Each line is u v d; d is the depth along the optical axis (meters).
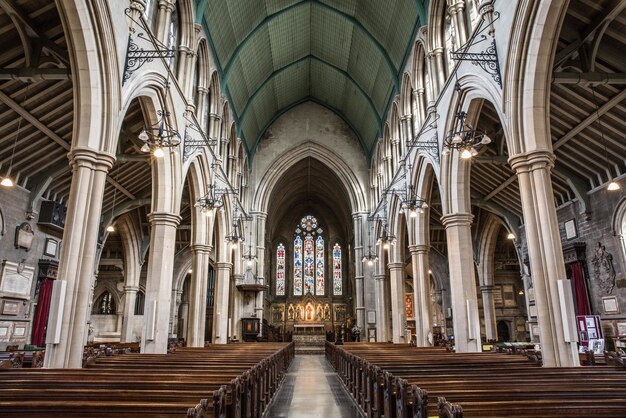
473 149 12.27
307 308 45.25
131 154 18.73
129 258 28.45
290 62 29.70
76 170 10.34
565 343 9.59
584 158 17.48
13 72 12.10
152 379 6.42
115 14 10.99
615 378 6.13
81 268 9.99
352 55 27.55
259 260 32.53
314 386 14.80
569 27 12.73
